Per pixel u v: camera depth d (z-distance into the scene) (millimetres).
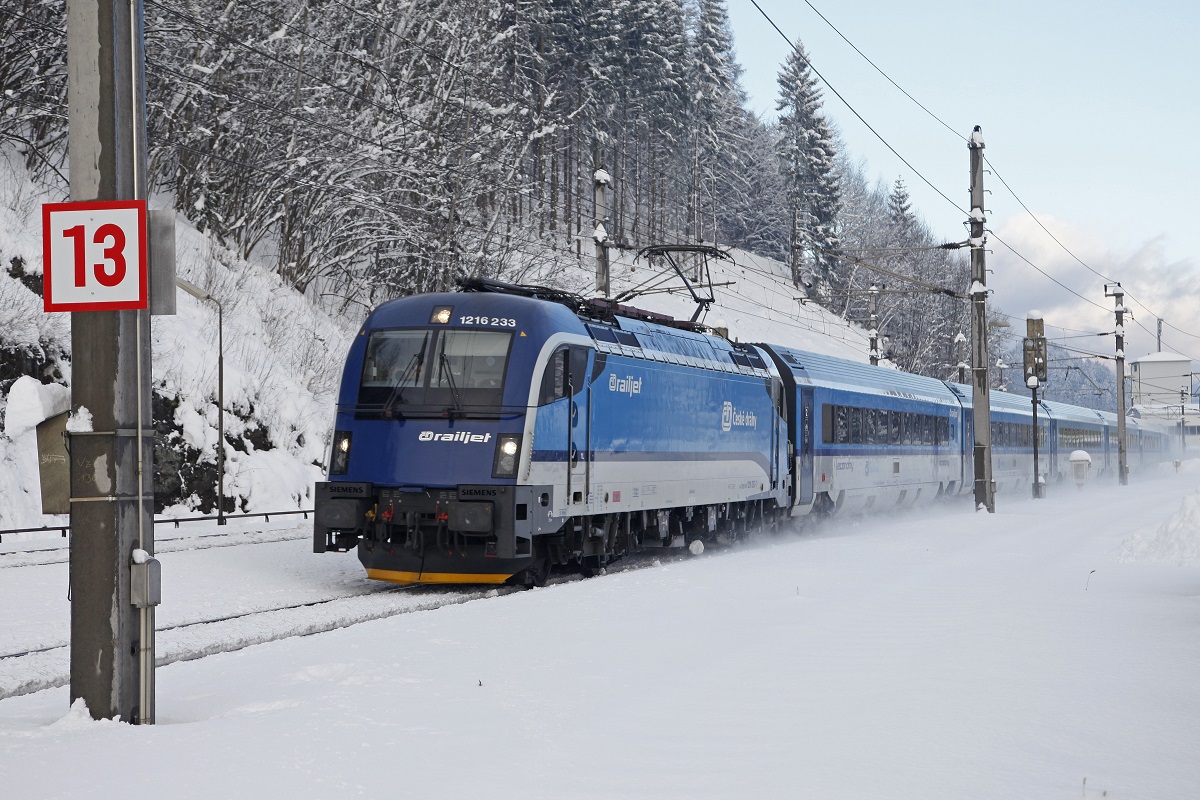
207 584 14516
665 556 19984
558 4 74375
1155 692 7445
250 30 31641
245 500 27781
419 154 34312
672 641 9555
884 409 29328
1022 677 7934
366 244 35094
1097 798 5125
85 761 5781
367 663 8570
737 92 117250
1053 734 6320
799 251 98688
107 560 6977
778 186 113812
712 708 6965
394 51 36375
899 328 101062
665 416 18391
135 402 7152
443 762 5684
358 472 14734
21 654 9992
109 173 7156
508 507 14164
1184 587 13758
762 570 15547
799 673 8109
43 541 21016
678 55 88000
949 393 35688
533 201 57062
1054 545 20500
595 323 16844
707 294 74188
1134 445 66750
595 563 16984
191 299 29750
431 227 36188
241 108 31922
